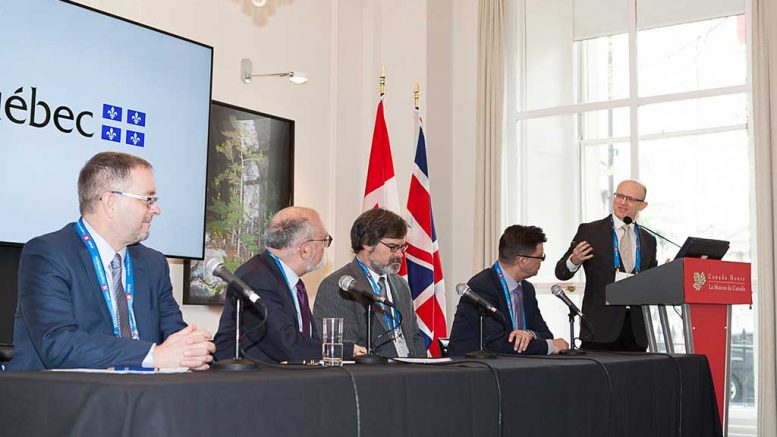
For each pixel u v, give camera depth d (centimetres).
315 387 189
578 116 682
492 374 242
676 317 631
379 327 345
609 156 667
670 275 387
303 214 319
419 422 214
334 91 648
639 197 480
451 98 711
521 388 252
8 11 418
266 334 292
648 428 318
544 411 261
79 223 254
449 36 712
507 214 695
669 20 655
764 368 568
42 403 175
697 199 632
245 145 567
